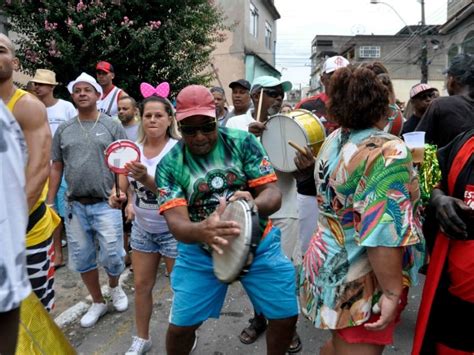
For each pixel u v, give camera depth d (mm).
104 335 3586
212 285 2475
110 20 7309
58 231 5062
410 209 1827
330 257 2025
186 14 7992
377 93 1912
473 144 2039
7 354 1173
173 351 2596
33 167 2523
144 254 3217
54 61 7422
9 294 1105
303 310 2213
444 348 2117
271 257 2459
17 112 2502
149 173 3199
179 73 8117
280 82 3809
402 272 1948
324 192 2090
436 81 38250
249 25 22125
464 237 1953
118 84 7621
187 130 2275
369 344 1979
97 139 3688
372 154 1849
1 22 8141
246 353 3328
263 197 2361
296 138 3117
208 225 2160
